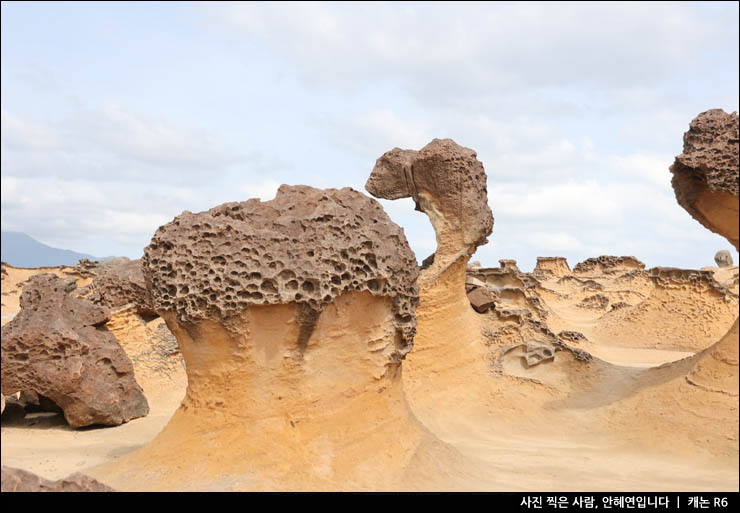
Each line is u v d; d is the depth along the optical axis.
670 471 8.45
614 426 10.41
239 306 7.64
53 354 10.58
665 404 10.20
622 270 30.20
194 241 8.02
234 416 7.74
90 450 9.33
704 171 9.90
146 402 11.67
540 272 31.02
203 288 7.74
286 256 7.87
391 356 8.55
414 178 13.98
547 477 8.20
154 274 8.16
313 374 7.95
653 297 19.77
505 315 14.18
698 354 11.20
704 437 9.14
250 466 7.36
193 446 7.70
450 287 13.58
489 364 13.33
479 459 9.03
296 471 7.32
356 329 8.20
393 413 8.42
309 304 7.69
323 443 7.71
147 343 14.27
